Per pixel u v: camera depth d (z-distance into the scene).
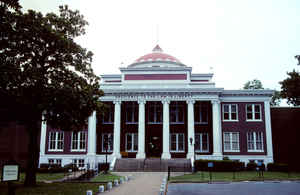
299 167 42.53
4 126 35.03
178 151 42.88
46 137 43.62
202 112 44.03
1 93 20.98
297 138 43.75
